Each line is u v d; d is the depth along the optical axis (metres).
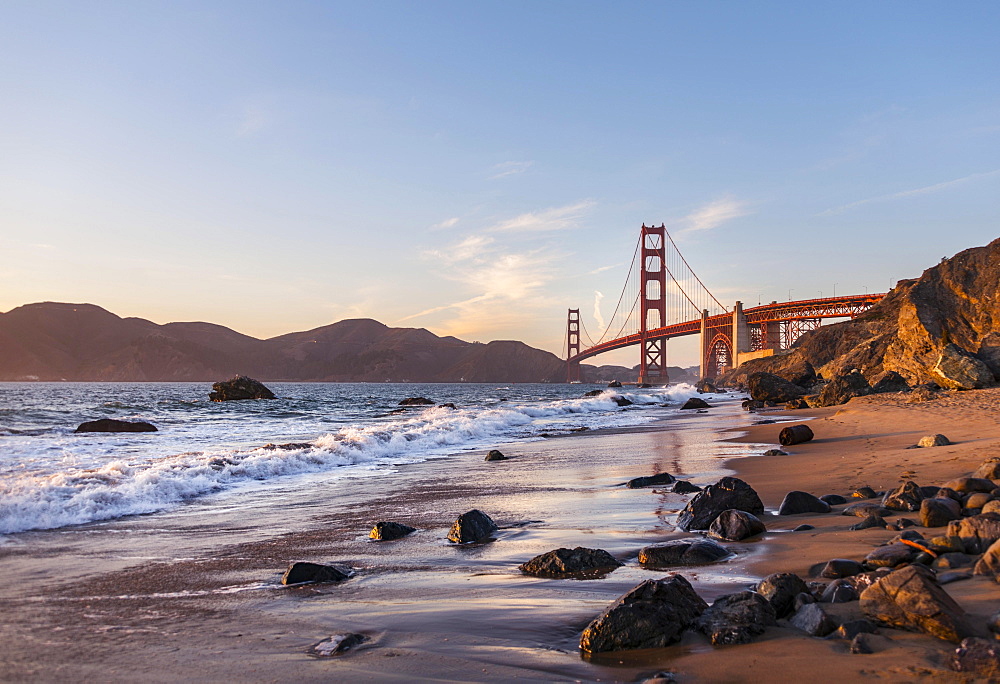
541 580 5.10
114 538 7.21
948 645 3.04
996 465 7.46
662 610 3.58
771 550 5.59
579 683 3.03
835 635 3.29
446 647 3.62
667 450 16.02
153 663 3.48
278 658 3.52
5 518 7.84
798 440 16.16
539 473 12.37
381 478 12.10
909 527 5.89
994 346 31.56
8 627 4.16
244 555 6.34
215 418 33.69
